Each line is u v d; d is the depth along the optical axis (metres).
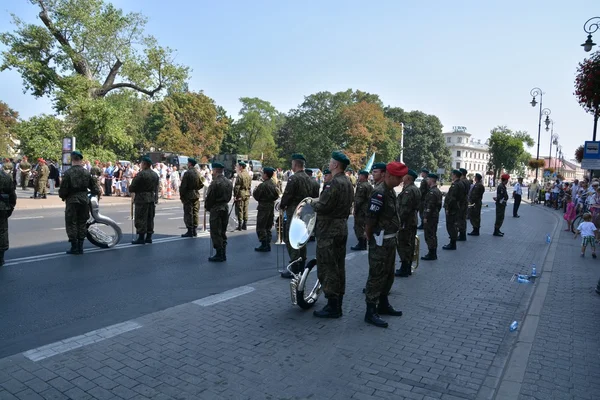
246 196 12.57
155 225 13.05
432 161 82.44
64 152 23.17
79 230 8.38
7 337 4.43
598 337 4.77
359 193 9.73
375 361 4.06
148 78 30.00
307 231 5.60
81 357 3.93
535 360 4.15
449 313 5.56
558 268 8.45
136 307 5.49
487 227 15.52
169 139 58.22
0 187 7.14
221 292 6.18
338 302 5.25
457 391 3.54
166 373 3.68
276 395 3.38
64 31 28.38
